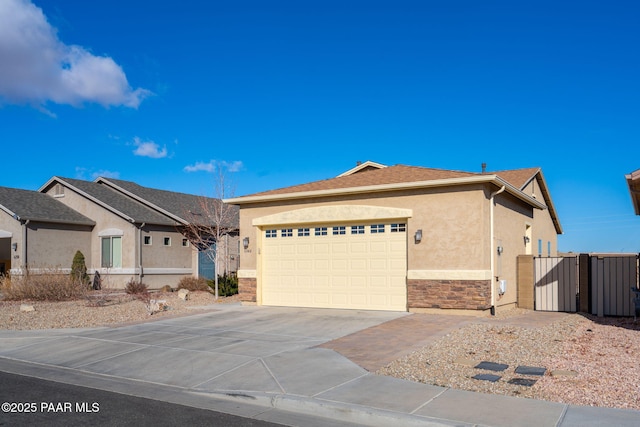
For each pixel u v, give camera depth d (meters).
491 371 9.16
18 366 10.82
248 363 10.12
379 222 16.78
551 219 28.81
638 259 16.23
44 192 30.48
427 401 7.59
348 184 17.89
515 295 18.33
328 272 17.55
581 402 7.43
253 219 19.03
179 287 27.02
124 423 6.98
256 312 17.03
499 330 12.80
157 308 17.52
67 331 14.20
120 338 13.05
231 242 30.80
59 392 8.66
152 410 7.64
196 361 10.51
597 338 12.11
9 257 29.86
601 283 16.62
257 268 18.81
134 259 26.94
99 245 28.34
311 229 18.00
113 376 9.90
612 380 8.42
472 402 7.50
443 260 15.48
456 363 9.70
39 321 15.98
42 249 26.59
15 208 26.22
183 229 29.70
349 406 7.44
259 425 7.00
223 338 12.65
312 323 14.46
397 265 16.44
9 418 7.14
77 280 23.00
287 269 18.39
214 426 6.91
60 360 11.16
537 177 25.02
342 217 17.11
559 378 8.63
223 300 21.69
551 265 17.95
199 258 30.27
